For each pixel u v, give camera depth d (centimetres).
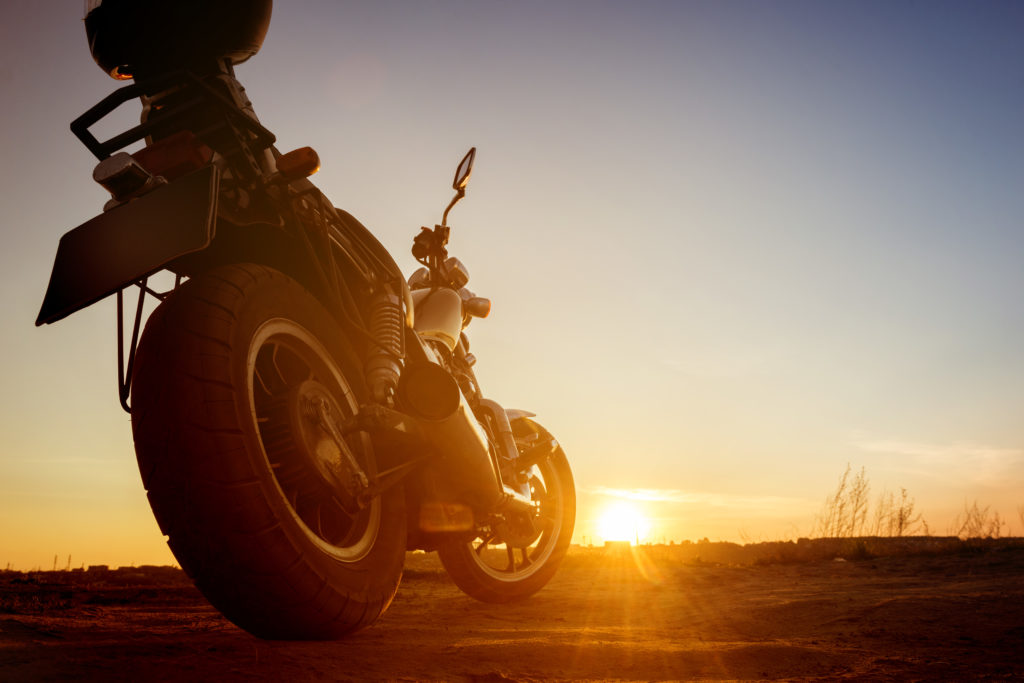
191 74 222
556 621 374
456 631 317
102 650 219
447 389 287
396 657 224
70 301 212
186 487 218
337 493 253
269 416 250
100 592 502
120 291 227
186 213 209
